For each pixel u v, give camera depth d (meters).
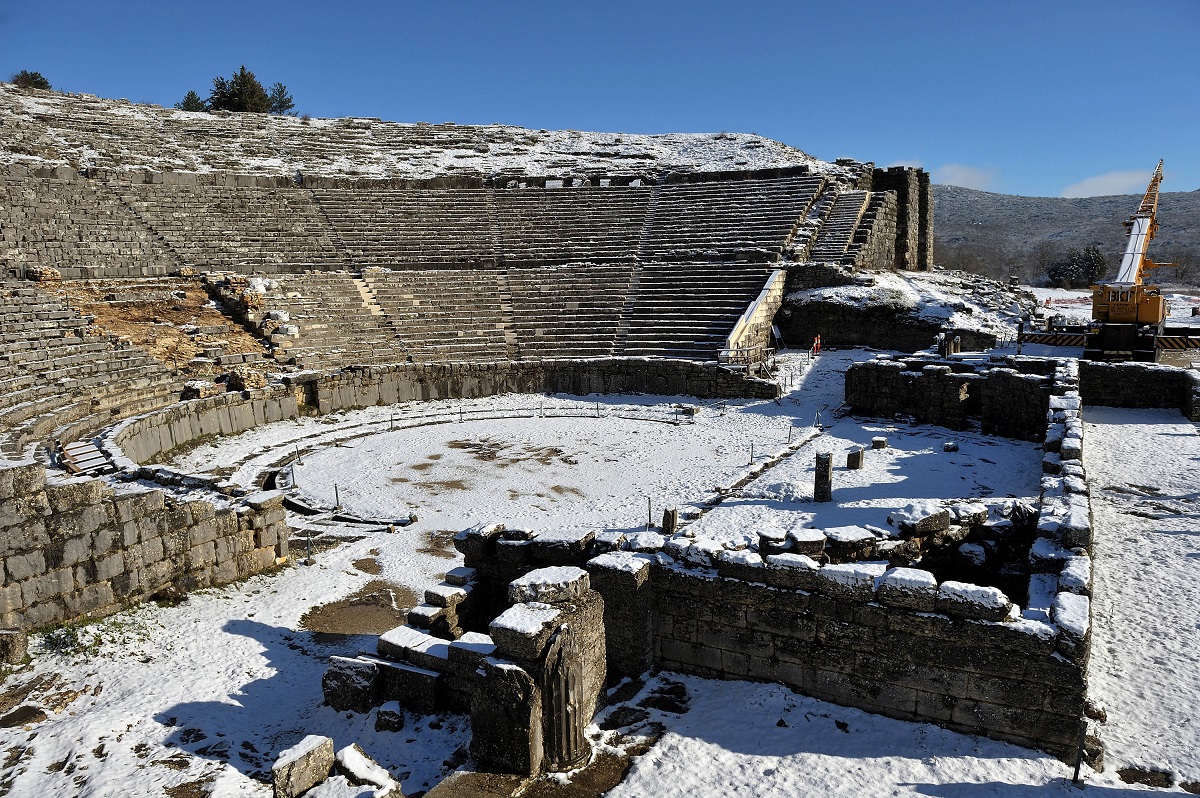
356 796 7.48
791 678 10.03
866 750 8.80
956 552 12.23
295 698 10.52
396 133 68.44
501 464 24.08
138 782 8.27
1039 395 22.94
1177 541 14.67
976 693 8.88
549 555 11.62
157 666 11.21
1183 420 24.52
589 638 9.37
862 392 27.91
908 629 9.19
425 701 9.75
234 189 45.19
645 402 32.72
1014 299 45.03
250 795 8.06
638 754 8.89
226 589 14.27
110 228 37.84
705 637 10.59
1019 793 7.98
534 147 68.88
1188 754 8.66
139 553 13.05
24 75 70.62
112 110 58.91
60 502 11.96
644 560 10.71
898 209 50.78
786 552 10.48
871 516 15.14
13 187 36.94
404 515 19.48
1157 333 29.02
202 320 33.00
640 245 44.69
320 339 34.28
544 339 36.84
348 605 13.83
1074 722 8.41
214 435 27.33
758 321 36.84
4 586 11.31
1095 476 18.89
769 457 22.83
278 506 15.67
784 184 48.25
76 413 23.12
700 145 70.44
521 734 8.41
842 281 39.53
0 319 26.47
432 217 46.81
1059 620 8.46
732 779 8.36
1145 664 10.55
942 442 23.55
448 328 37.16
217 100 75.88
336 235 43.44
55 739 9.14
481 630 12.10
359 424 29.72
